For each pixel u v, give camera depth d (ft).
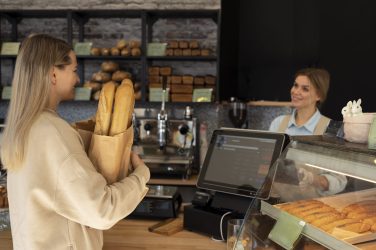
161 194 5.75
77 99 10.67
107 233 5.07
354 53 10.00
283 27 10.73
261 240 3.88
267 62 10.94
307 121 8.24
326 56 10.36
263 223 3.97
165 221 5.48
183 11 10.53
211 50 11.15
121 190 3.41
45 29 11.78
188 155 9.70
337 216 3.51
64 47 3.69
